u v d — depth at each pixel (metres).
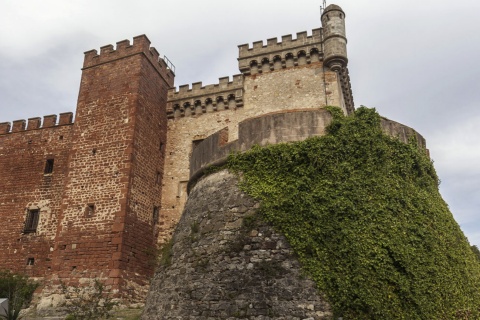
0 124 31.48
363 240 10.21
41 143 29.70
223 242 11.60
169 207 27.86
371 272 9.84
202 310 10.95
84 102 27.48
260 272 10.55
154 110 28.69
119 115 26.11
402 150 12.27
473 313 10.74
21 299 22.31
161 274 13.70
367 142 11.66
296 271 10.22
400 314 9.51
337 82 26.77
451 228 12.08
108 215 23.50
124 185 23.97
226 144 13.56
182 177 28.59
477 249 19.30
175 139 29.92
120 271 21.89
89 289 21.72
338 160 11.38
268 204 11.34
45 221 27.19
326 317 9.49
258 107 28.30
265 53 29.05
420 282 10.02
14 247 27.16
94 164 25.33
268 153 12.18
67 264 23.03
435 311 9.88
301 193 11.09
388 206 10.91
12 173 29.56
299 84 27.66
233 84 29.66
